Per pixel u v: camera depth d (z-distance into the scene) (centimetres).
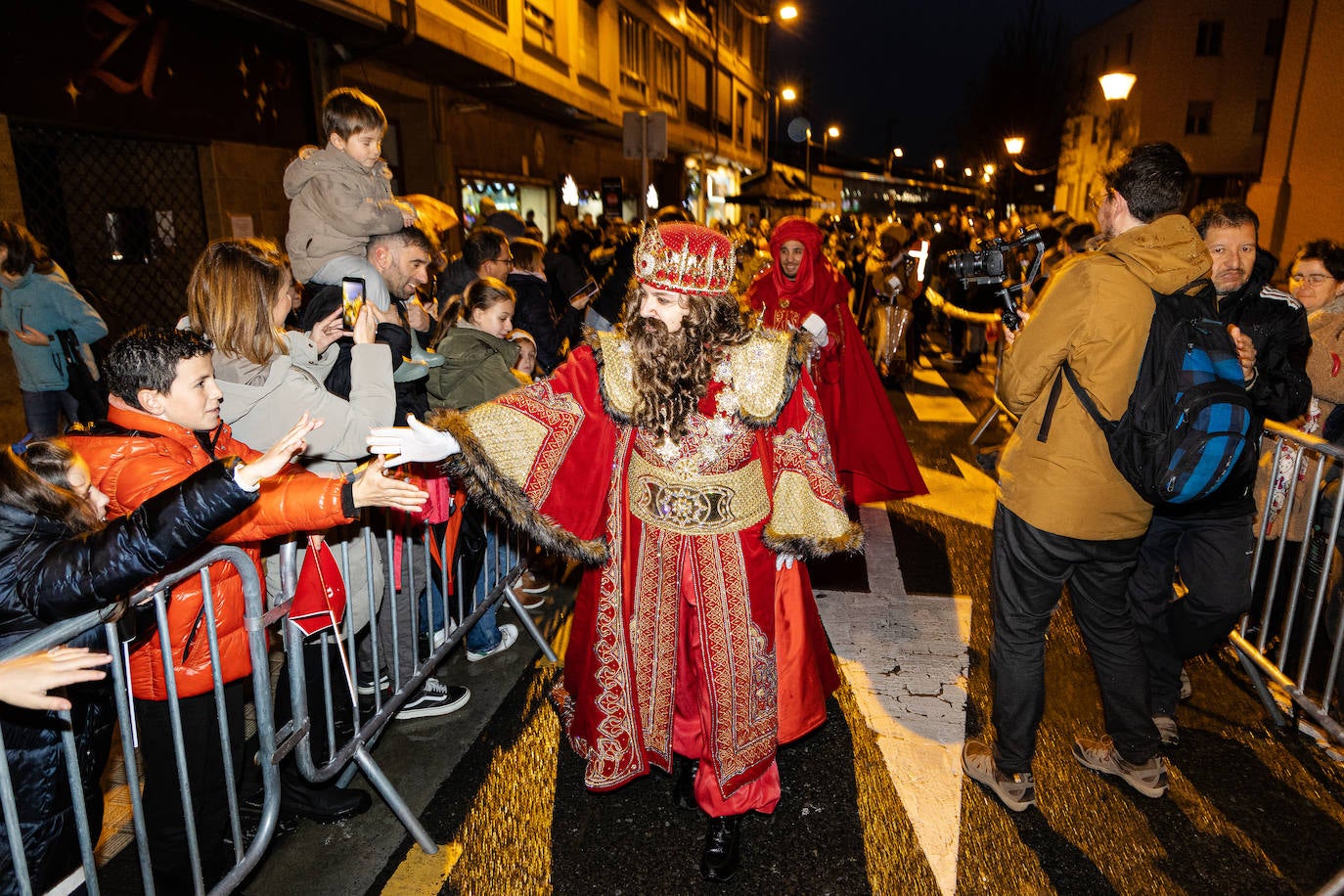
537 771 301
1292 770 297
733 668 248
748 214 3216
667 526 245
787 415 250
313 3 747
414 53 1012
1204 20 3145
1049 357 237
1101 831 268
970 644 385
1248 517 282
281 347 257
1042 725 324
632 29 2020
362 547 266
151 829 233
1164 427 228
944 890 246
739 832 267
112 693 199
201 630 216
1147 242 228
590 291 692
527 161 1622
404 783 293
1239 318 295
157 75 679
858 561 475
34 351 521
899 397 916
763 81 3906
